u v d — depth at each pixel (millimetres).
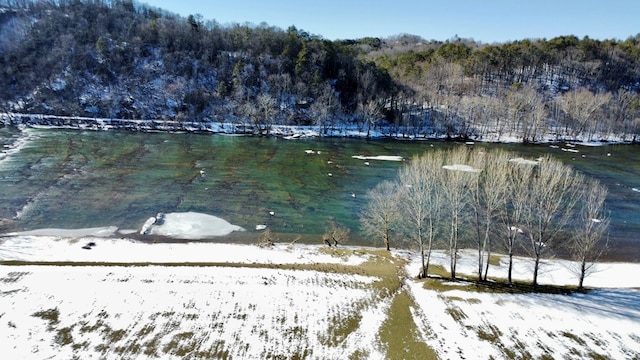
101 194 51562
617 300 30641
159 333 25703
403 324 27672
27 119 91688
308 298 30125
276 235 42594
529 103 111188
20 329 25156
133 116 100562
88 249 36094
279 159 74938
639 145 100750
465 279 33906
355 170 69062
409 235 42625
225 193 54812
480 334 26594
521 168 36844
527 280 34344
